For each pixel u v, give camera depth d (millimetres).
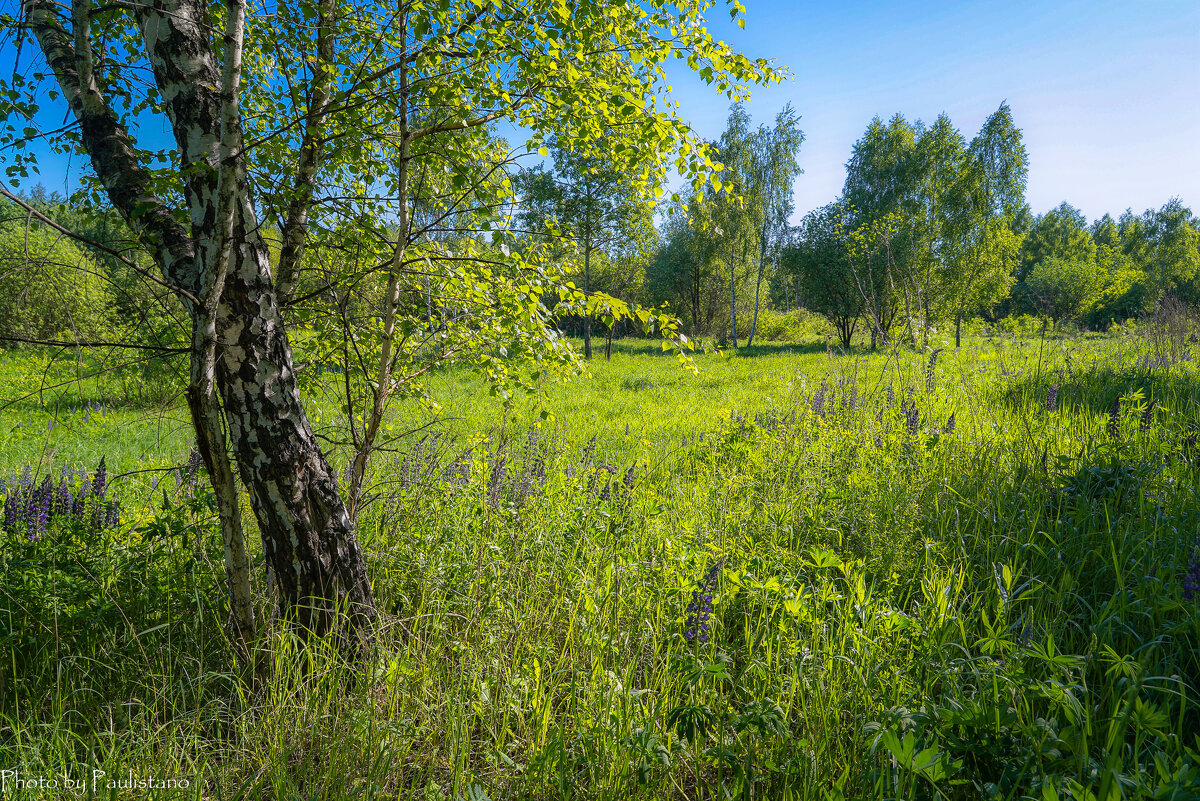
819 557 3012
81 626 3162
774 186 37938
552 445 6805
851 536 3980
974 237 27188
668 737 2379
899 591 3336
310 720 2645
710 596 2627
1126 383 6895
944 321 26984
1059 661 2006
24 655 3035
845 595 3186
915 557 3508
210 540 3895
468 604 3357
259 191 3414
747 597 3217
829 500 4344
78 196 3428
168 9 2580
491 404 11758
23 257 2328
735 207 32812
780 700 2506
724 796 2207
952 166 27562
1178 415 5238
